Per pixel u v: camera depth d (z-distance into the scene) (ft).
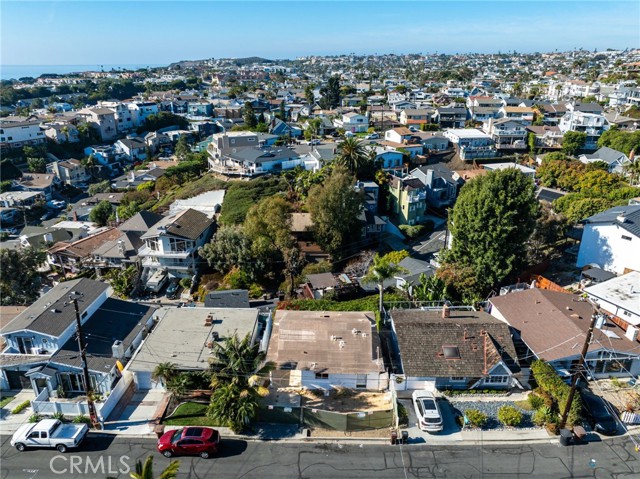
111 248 207.41
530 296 135.54
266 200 195.72
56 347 116.37
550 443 94.17
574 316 123.24
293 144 335.88
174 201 255.70
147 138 465.88
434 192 262.26
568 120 363.35
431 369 107.65
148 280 187.62
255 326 128.47
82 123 490.08
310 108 520.01
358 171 255.09
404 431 97.35
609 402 104.01
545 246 183.52
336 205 189.67
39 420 100.99
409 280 161.68
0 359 115.14
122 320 132.98
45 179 361.92
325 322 125.59
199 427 94.38
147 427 100.01
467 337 114.42
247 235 187.11
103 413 101.60
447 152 337.93
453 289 152.25
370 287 167.43
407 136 340.39
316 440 95.71
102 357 115.03
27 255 169.89
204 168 338.13
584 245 170.09
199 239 198.29
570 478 84.99
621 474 85.92
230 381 100.27
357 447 93.50
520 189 148.97
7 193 336.29
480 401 106.01
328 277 170.81
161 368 106.52
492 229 147.13
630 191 215.31
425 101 538.06
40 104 653.30
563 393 97.81
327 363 109.40
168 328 126.11
